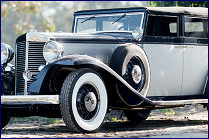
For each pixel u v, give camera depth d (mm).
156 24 9250
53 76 7969
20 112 8281
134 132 7809
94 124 7844
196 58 9773
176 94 9609
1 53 8641
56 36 8289
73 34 8641
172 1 14781
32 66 8273
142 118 10508
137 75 8656
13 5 16203
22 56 8414
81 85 7676
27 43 8273
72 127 7605
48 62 8086
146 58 8836
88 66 8023
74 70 8039
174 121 10242
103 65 7891
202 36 9930
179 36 9500
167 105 9227
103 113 8008
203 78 9961
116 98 8531
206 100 9797
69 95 7516
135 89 8742
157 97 9312
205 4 14070
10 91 8648
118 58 8516
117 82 8156
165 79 9359
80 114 7734
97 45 8656
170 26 9430
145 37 9062
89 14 10242
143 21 9156
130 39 9008
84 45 8508
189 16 9688
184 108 12859
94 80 7859
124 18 9531
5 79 8656
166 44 9312
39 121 10805
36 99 7531
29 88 7828
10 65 9117
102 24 9914
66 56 7828
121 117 11359
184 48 9562
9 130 8734
